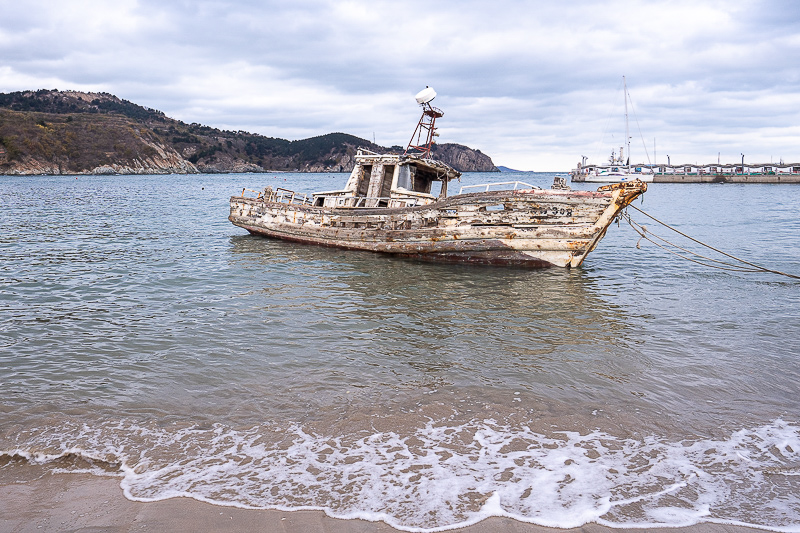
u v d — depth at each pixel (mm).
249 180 155750
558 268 17172
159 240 23812
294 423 6715
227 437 6383
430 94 21078
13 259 18531
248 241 23328
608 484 5469
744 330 10844
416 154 21641
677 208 46844
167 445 6203
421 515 4953
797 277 15812
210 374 8375
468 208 17453
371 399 7426
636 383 8102
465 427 6625
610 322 11391
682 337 10391
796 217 35906
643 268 17984
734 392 7812
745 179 121875
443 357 9172
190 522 4836
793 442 6363
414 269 17156
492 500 5184
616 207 15547
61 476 5605
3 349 9539
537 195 16359
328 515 4949
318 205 23609
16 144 190625
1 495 5270
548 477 5578
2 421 6766
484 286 14812
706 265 17875
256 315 11727
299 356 9188
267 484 5438
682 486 5449
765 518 4961
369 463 5812
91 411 7078
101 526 4781
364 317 11609
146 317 11586
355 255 19625
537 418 6887
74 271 16547
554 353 9406
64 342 9922
